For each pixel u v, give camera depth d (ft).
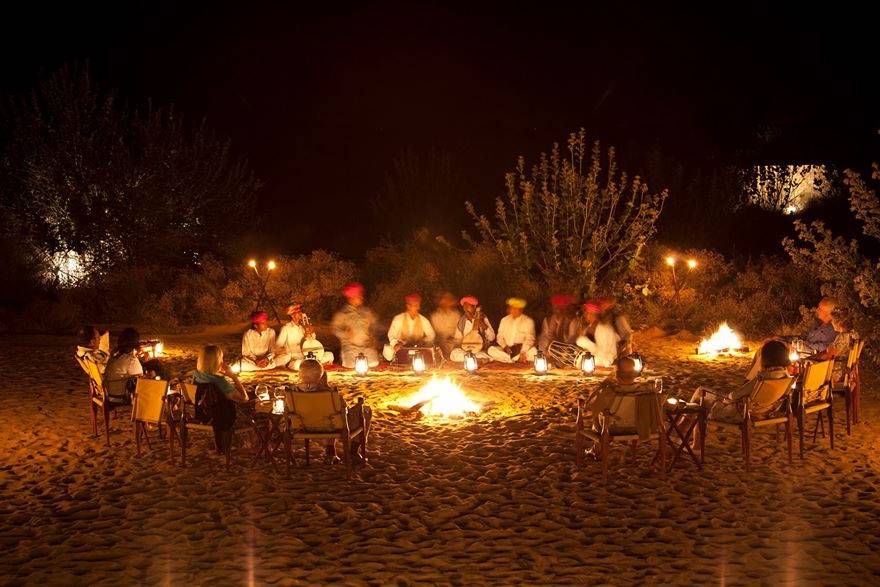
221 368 26.30
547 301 54.19
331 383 38.32
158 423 27.73
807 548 19.61
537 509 22.25
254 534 20.72
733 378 38.75
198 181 74.13
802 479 24.39
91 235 69.36
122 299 63.26
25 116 70.49
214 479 24.97
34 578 18.45
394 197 80.94
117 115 74.08
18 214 69.67
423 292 58.08
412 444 28.25
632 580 18.10
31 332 56.90
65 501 23.35
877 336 38.04
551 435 29.01
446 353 44.16
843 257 39.40
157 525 21.48
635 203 75.82
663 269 57.57
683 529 20.84
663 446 24.64
